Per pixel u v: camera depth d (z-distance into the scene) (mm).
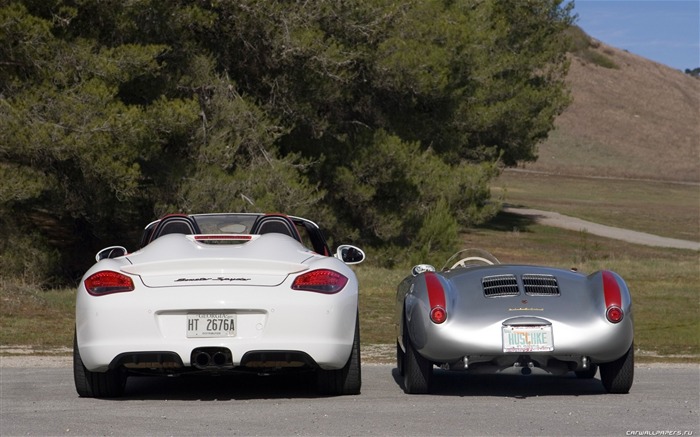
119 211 70312
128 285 19906
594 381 25953
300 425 17438
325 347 20062
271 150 76812
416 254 86625
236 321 19766
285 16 76688
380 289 59156
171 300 19672
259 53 79375
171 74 72500
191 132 72000
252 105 76125
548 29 157000
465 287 22406
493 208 105500
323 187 85438
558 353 21109
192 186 70438
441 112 93312
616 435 16594
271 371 20500
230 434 16531
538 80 158125
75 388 23000
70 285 68688
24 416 18438
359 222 88688
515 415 18750
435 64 84125
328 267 20719
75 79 63781
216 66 79625
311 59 76812
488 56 125750
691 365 31594
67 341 36469
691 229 186250
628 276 78125
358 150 84750
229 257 20500
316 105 81875
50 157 62406
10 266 64188
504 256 127500
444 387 24453
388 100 89688
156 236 23484
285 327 19844
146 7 69312
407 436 16406
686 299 61219
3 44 61750
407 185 88438
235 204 71188
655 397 22016
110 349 19719
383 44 81562
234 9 74938
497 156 141250
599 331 21188
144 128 63688
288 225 23406
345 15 79062
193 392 22516
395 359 32906
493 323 21188
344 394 22016
